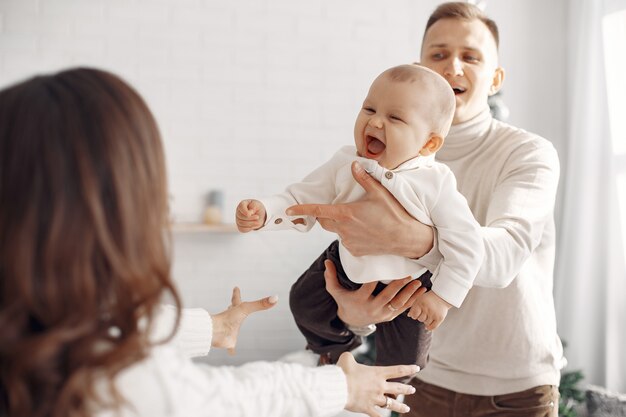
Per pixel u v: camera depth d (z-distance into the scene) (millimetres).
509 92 3969
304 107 3816
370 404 1115
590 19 3717
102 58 3615
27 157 834
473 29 1653
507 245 1373
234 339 1333
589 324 3656
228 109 3754
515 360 1668
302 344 3824
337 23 3828
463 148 1694
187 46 3705
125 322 864
